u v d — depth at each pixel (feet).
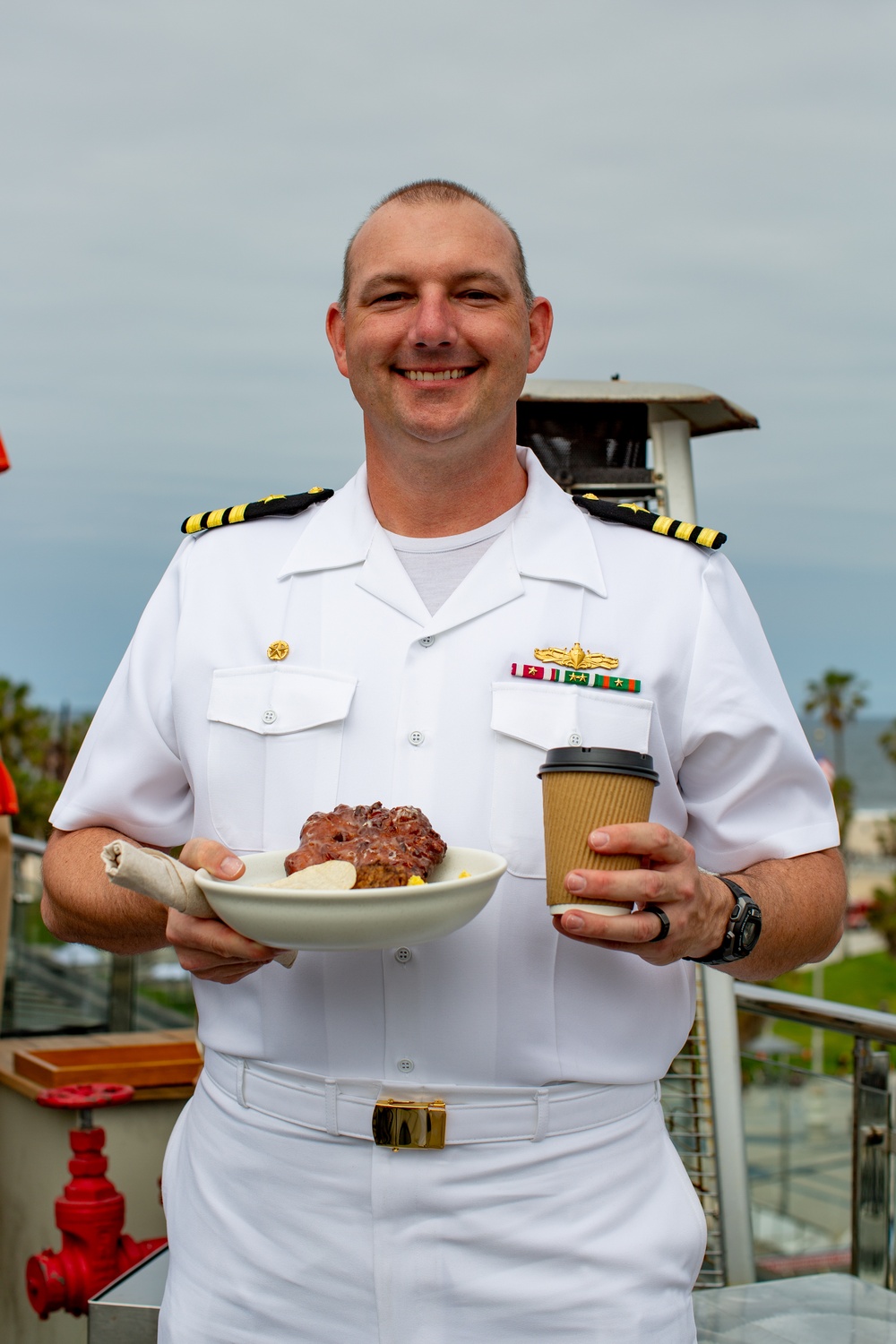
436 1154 4.98
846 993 169.68
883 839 263.90
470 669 5.35
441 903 4.20
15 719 140.56
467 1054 5.01
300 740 5.36
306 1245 5.10
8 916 9.64
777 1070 8.47
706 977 8.13
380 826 4.57
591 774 4.39
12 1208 10.51
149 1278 6.91
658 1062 5.31
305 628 5.53
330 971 5.12
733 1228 7.99
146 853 4.40
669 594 5.50
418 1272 4.96
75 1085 9.46
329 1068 5.10
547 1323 4.90
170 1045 11.03
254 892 4.16
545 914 5.09
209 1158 5.43
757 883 5.14
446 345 5.08
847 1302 7.22
